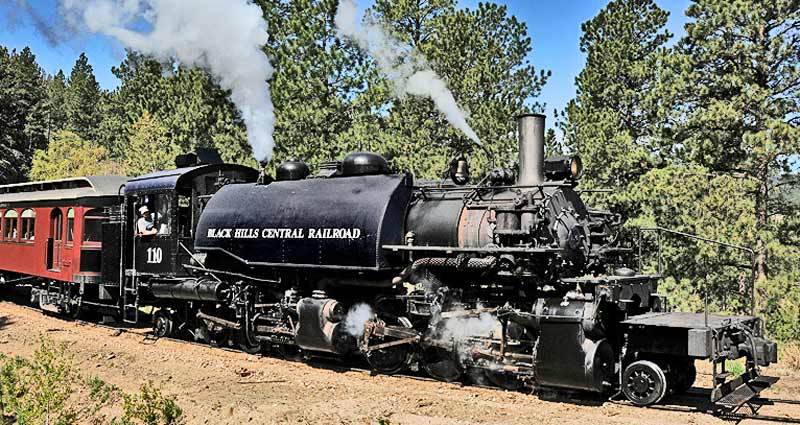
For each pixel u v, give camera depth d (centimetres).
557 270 992
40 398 850
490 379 1073
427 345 1097
